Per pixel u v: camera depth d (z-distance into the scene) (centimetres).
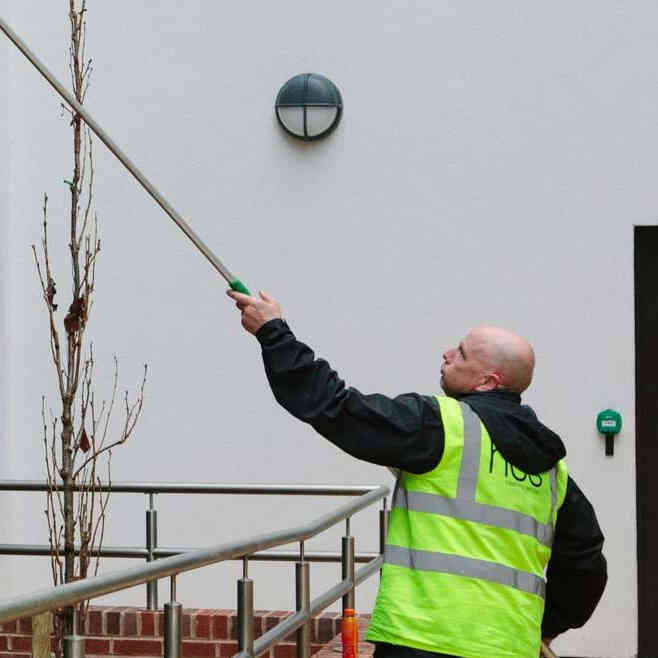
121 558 1488
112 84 1577
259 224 1561
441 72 1542
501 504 699
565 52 1528
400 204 1545
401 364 1541
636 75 1519
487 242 1533
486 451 700
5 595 1552
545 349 1526
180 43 1572
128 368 1570
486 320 1533
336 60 1555
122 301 1572
